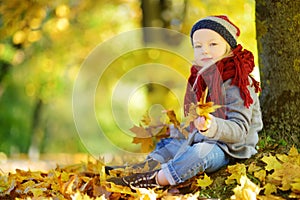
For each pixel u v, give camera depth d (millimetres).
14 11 11031
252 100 4352
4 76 14531
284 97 4883
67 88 14273
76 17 12930
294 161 4184
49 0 11367
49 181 4570
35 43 13508
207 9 10258
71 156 9797
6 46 13289
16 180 4672
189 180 4320
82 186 4402
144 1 10344
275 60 4945
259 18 5051
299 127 4801
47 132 15547
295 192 3797
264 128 4961
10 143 15500
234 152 4332
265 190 3867
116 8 13211
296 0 4836
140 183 4305
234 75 4348
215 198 3990
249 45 8820
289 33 4863
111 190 4148
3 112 15562
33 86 14281
